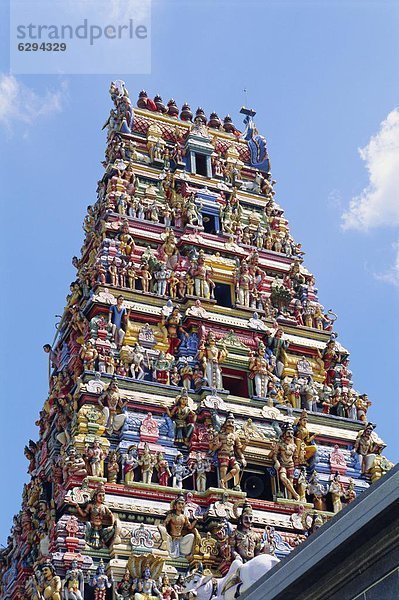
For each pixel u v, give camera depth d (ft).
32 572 150.00
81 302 172.45
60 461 150.30
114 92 201.87
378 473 161.99
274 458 156.46
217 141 202.28
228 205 190.39
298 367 172.55
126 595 134.00
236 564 119.75
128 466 146.61
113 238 175.73
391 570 74.23
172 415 154.92
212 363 163.02
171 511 143.23
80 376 155.22
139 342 162.81
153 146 192.75
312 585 80.53
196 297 170.30
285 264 188.03
